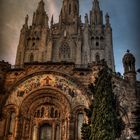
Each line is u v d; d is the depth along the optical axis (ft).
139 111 116.67
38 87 164.55
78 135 149.89
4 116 156.35
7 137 150.71
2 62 169.48
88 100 156.87
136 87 170.71
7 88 164.04
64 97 161.48
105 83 132.57
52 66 169.48
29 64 170.71
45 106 164.96
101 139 114.42
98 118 120.57
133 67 177.68
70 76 165.27
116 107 141.08
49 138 158.61
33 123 160.66
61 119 159.22
